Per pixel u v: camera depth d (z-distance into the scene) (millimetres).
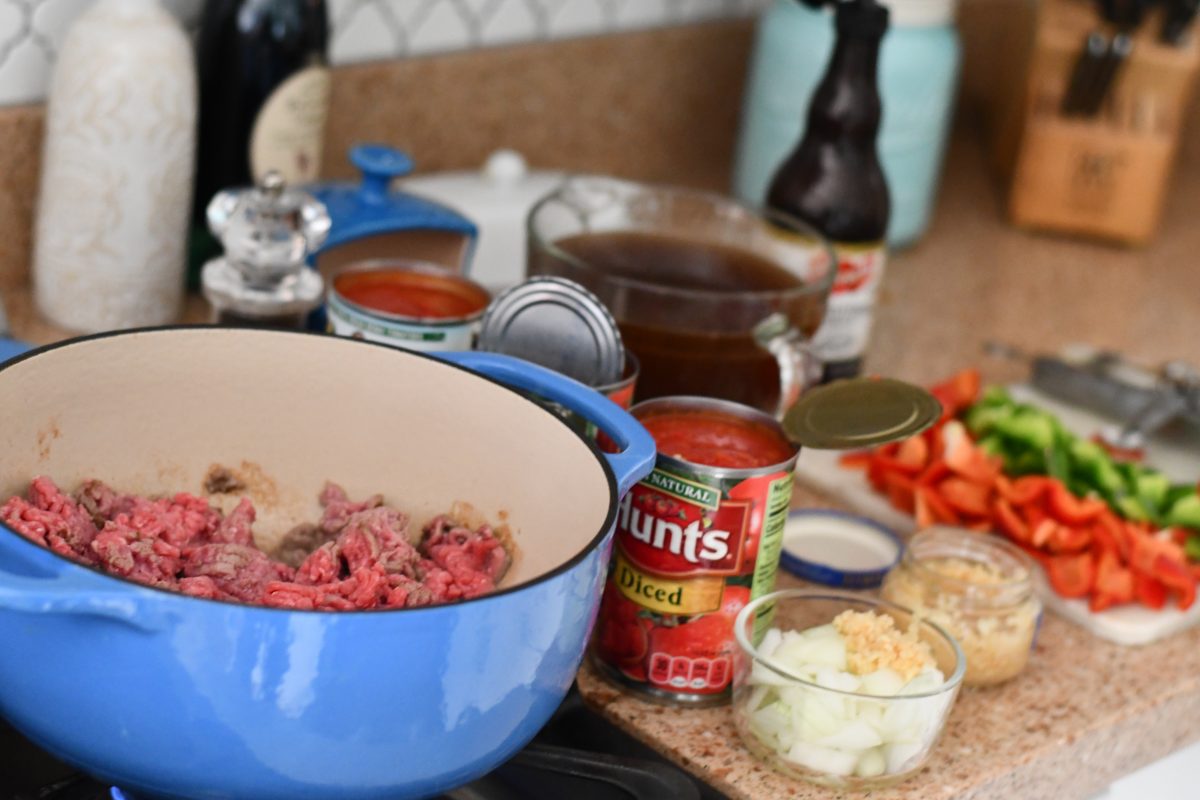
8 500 753
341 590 769
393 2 1404
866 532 1103
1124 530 1066
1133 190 1780
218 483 852
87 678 619
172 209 1155
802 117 1556
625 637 877
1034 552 1081
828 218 1195
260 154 1235
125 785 662
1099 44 1706
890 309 1549
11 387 738
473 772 684
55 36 1205
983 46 2033
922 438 1156
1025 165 1791
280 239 1004
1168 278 1763
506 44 1521
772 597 875
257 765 630
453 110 1488
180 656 602
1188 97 1817
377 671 614
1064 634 1025
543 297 913
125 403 811
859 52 1178
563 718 859
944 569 1000
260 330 827
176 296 1195
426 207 1211
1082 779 936
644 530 849
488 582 798
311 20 1225
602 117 1636
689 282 1126
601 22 1603
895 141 1596
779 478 843
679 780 801
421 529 842
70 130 1111
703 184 1731
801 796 818
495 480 818
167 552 794
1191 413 1322
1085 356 1443
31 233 1230
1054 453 1140
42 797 717
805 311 1057
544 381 822
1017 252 1764
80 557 769
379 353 827
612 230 1180
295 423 848
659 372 1014
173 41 1113
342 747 630
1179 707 984
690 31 1683
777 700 823
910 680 832
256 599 801
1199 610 1056
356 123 1410
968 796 846
